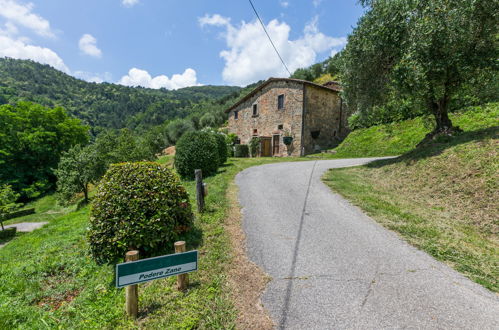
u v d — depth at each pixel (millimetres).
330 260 3395
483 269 3109
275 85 20328
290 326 2232
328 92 20250
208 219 4840
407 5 7574
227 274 3070
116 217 3230
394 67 7883
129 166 3881
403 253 3551
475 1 6477
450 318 2293
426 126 10266
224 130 31344
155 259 2336
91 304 2643
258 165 12297
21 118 25297
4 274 3568
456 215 4793
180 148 9820
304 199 6258
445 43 6938
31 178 25609
